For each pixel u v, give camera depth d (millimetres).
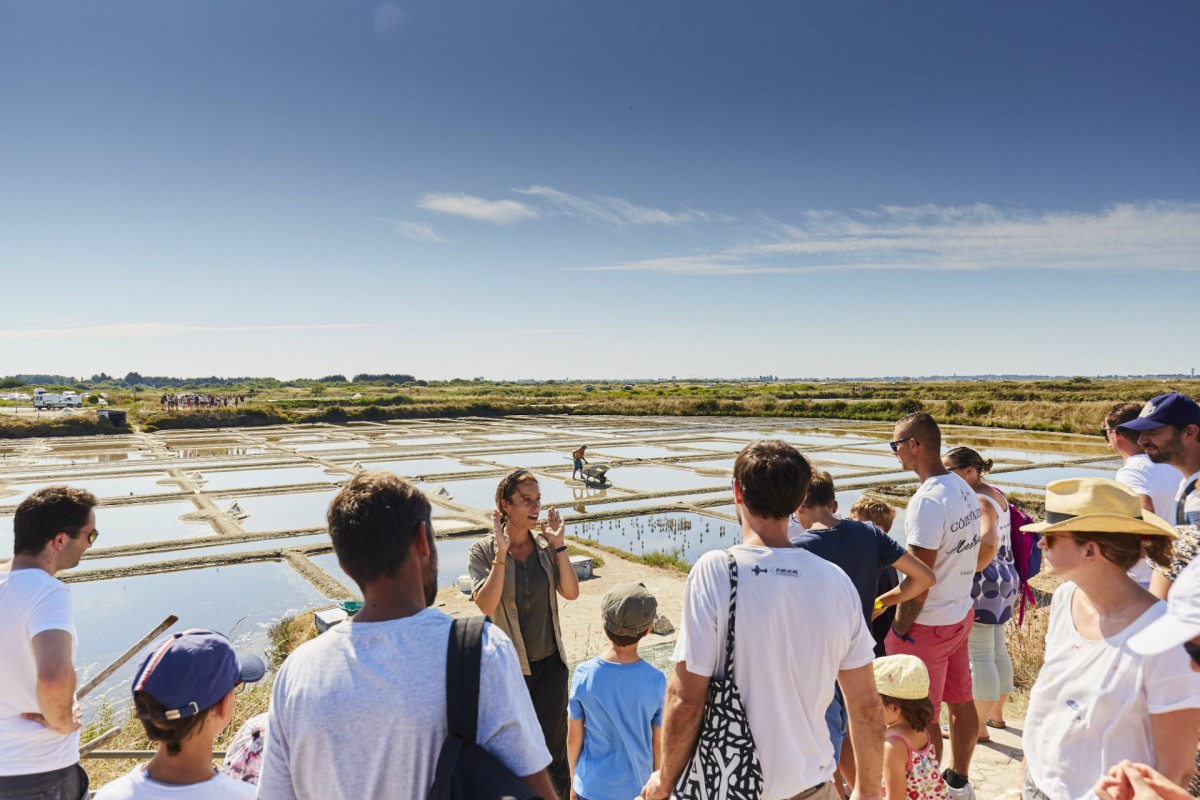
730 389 110438
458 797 1840
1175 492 4047
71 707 3193
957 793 4512
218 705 2426
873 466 30797
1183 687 2207
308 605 13414
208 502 23766
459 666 1968
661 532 19016
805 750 2656
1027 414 49750
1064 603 2701
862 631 2781
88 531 3488
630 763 3840
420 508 2225
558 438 45062
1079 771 2449
